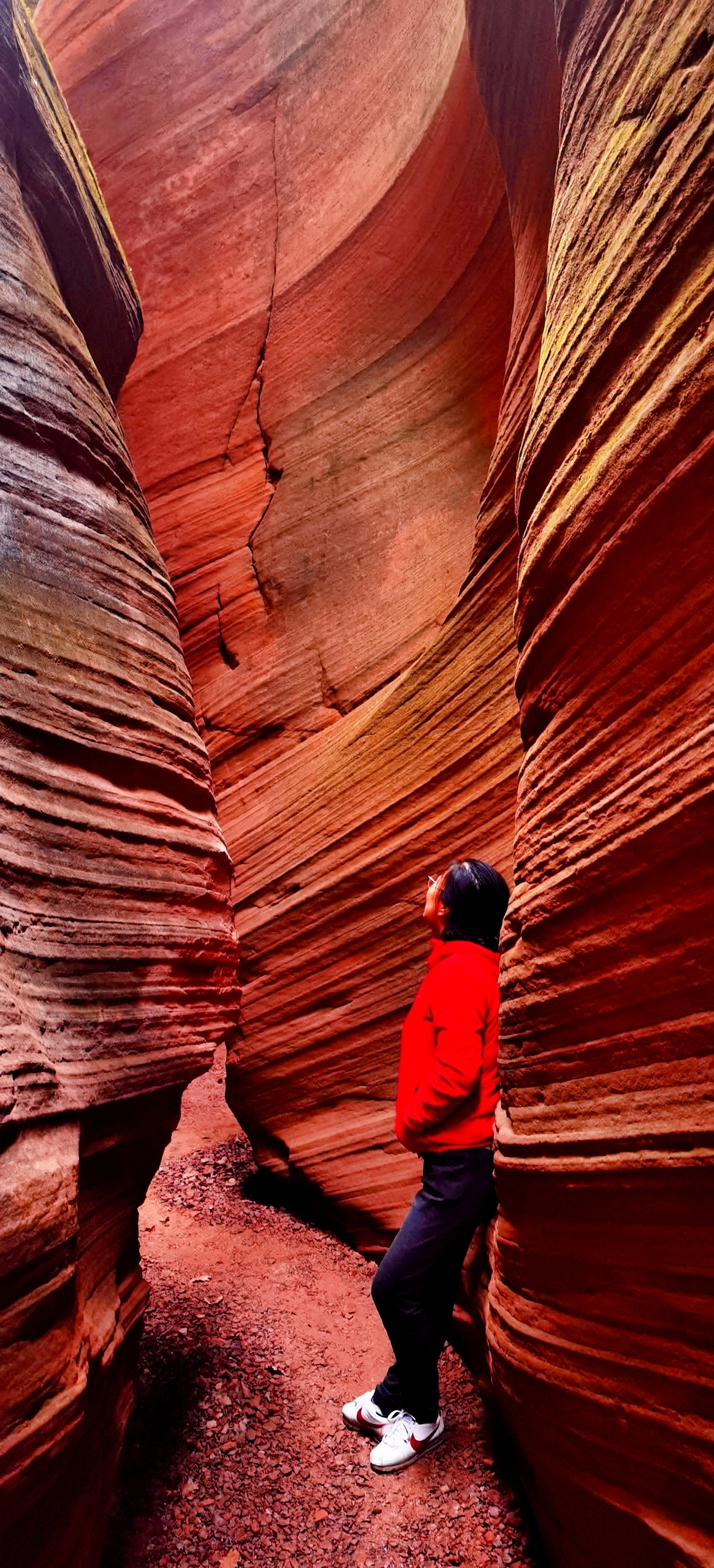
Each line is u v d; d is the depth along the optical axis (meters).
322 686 5.55
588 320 1.79
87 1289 1.81
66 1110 1.54
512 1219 2.01
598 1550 1.77
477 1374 2.96
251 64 7.17
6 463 2.08
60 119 3.15
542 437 1.97
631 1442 1.58
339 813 4.56
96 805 2.02
